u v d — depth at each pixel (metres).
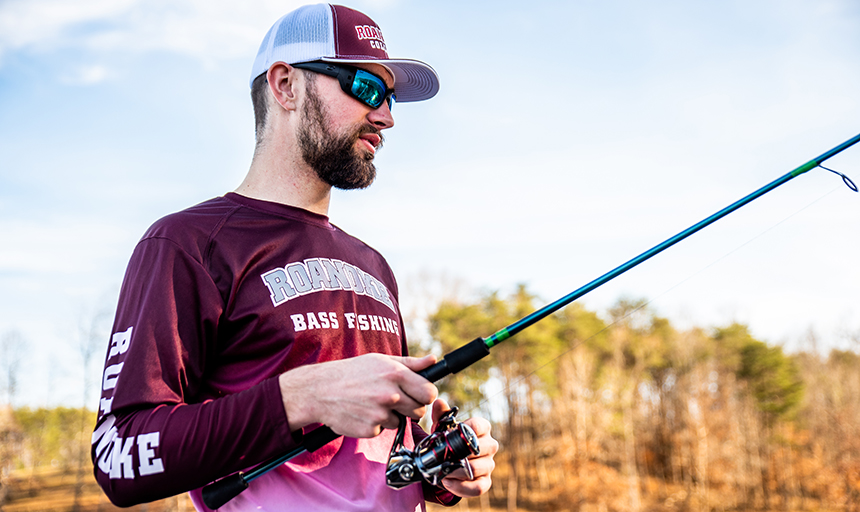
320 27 1.79
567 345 47.94
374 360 1.31
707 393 45.09
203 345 1.46
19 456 43.31
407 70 2.03
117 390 1.34
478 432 1.69
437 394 1.31
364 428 1.27
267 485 1.48
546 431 45.34
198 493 1.54
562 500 39.50
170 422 1.28
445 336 43.34
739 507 40.09
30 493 41.56
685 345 50.09
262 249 1.60
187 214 1.58
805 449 46.44
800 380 51.19
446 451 1.46
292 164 1.79
